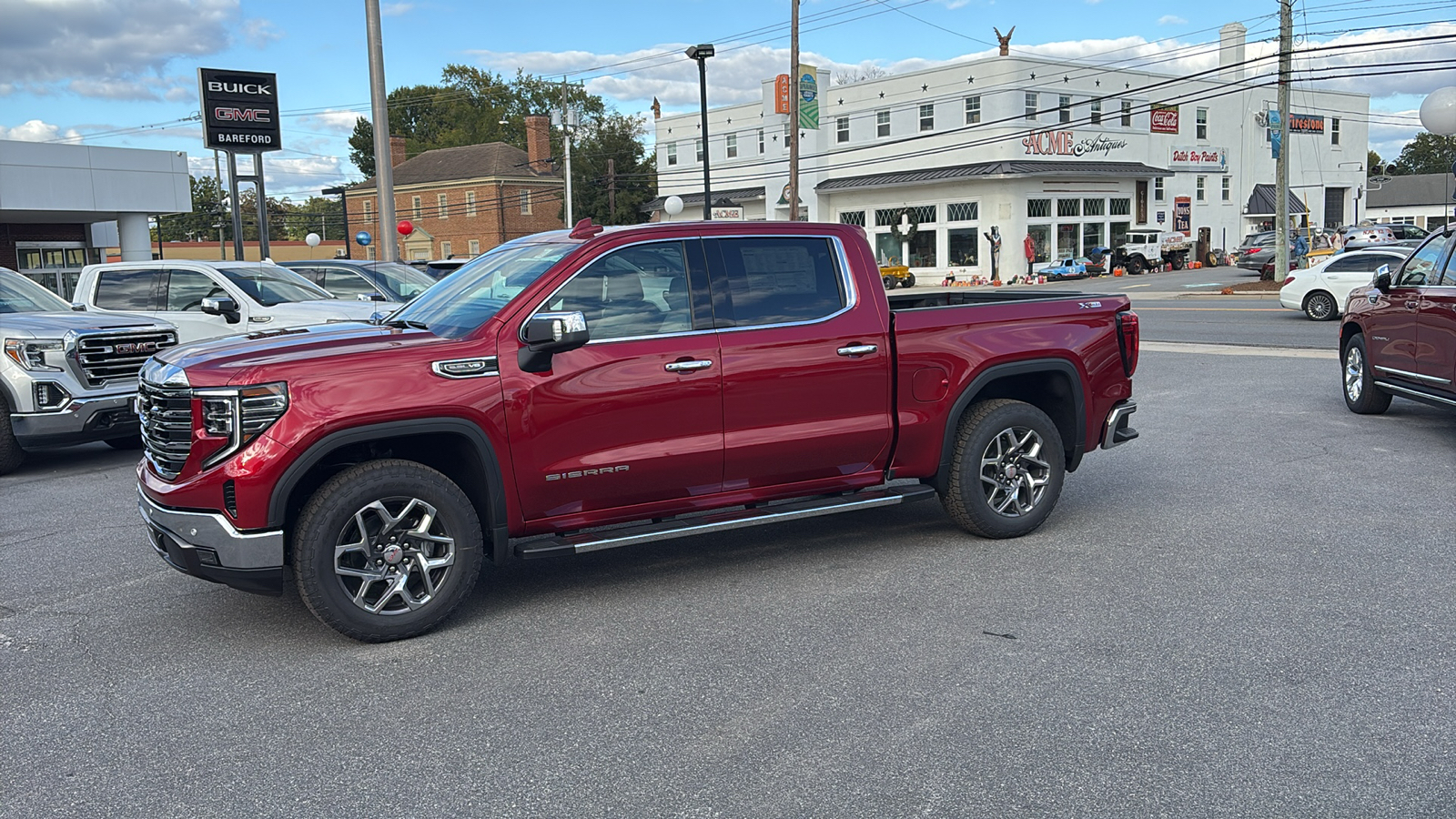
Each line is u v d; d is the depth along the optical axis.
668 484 5.18
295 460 4.43
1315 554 5.64
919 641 4.55
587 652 4.55
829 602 5.09
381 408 4.53
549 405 4.84
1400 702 3.82
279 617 5.12
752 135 52.97
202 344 5.04
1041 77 44.78
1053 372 6.20
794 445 5.38
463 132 90.50
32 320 9.07
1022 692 3.99
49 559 6.26
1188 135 52.00
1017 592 5.16
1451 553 5.58
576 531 5.09
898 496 5.68
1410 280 9.17
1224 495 7.02
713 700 4.01
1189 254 50.28
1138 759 3.45
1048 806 3.17
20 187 27.12
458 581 4.80
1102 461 8.22
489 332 4.82
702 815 3.18
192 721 3.95
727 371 5.19
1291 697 3.88
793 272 5.47
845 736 3.67
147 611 5.26
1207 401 10.96
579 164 64.69
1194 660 4.25
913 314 5.70
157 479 4.72
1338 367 13.35
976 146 45.19
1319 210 58.78
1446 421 9.57
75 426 8.87
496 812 3.23
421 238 70.62
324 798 3.34
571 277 4.97
